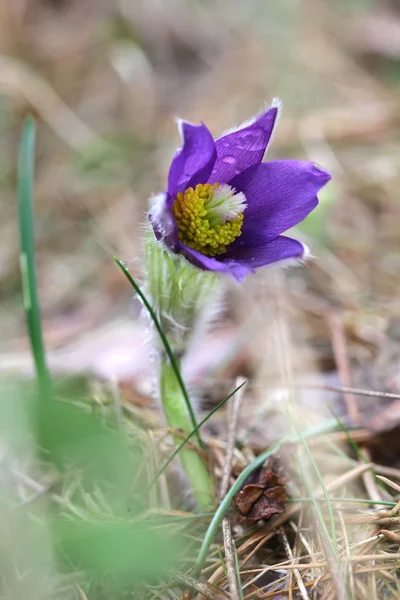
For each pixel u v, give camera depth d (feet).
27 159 2.02
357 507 1.87
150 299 1.87
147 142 3.02
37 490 1.92
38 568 1.82
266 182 1.83
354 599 1.76
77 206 2.72
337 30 3.64
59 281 2.43
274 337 2.17
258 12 3.81
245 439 1.97
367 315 2.23
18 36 3.35
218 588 1.79
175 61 3.66
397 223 2.49
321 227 2.39
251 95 3.30
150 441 1.95
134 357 2.18
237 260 1.82
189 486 1.92
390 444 1.99
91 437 1.77
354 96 3.22
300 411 2.03
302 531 1.85
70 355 2.21
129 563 1.74
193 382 2.13
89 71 3.47
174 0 3.84
